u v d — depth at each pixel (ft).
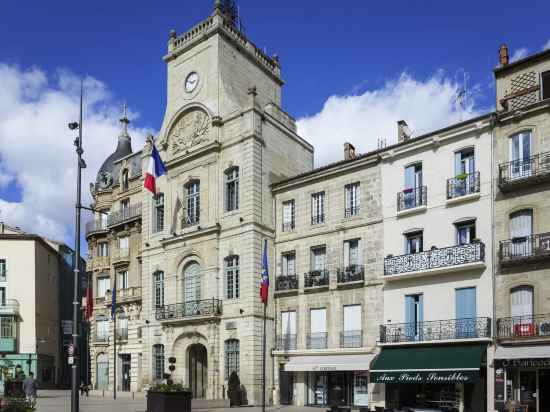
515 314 87.66
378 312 103.71
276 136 128.67
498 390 86.33
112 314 141.38
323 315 111.75
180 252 130.82
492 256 90.99
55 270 213.66
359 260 108.99
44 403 109.81
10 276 191.11
